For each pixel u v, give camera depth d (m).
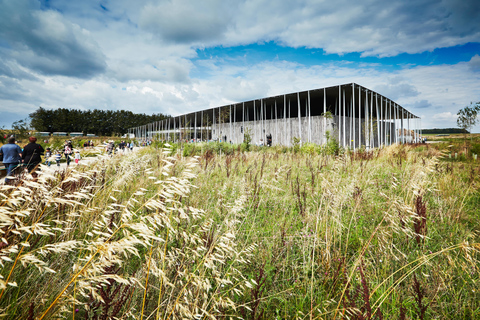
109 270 1.17
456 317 1.80
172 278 1.55
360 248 2.54
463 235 2.90
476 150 12.38
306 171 6.91
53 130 117.38
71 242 1.03
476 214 3.72
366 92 28.09
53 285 1.50
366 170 5.70
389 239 2.62
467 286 2.02
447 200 4.15
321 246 2.42
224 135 46.84
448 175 5.76
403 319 1.51
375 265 2.26
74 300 1.05
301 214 3.23
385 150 13.41
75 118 125.94
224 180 5.11
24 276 1.55
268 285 2.00
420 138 48.06
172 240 2.02
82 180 2.60
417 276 2.12
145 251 2.01
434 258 2.40
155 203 0.94
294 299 1.91
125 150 4.27
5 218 0.90
